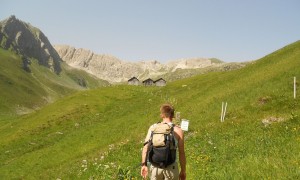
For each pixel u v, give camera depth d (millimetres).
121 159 29312
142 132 47594
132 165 24531
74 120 71938
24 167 49531
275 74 48406
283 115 29594
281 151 15836
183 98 62531
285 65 52188
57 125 70438
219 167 16281
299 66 47500
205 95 56219
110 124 59500
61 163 47344
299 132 20359
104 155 33875
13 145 63562
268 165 12719
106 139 52125
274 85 43625
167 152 9062
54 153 52219
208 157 19688
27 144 62344
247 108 39312
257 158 14656
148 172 9516
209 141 25438
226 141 24406
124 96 87250
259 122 28844
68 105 81375
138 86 100062
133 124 55406
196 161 19281
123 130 53250
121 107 75750
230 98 45656
